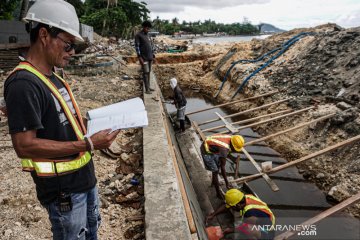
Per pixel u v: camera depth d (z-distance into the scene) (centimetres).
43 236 293
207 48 2641
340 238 443
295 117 834
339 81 886
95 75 1171
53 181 158
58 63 153
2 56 1084
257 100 1078
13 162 429
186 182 497
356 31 1049
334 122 704
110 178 437
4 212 321
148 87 860
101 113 175
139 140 571
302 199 564
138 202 378
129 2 4844
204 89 1597
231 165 705
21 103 133
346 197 538
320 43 1150
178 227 296
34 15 143
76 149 149
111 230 325
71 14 153
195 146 783
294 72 1100
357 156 605
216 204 538
